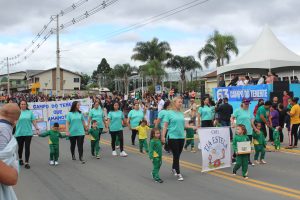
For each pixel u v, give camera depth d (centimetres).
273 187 835
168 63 5759
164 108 1027
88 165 1145
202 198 756
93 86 11144
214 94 2508
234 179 919
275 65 2283
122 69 7381
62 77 9406
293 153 1291
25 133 1120
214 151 1020
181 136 926
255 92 2183
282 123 1516
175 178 946
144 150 1429
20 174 1027
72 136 1196
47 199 774
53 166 1140
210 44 4309
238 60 2569
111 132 1311
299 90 2183
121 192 817
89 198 775
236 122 1095
